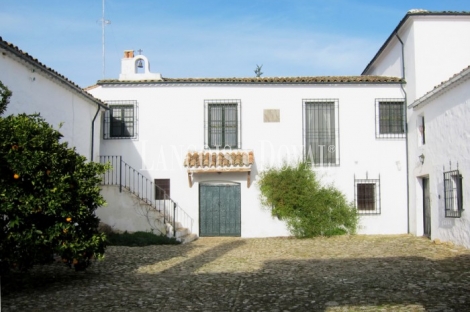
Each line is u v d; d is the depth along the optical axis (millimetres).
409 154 16797
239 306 7102
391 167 17062
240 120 17172
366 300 7234
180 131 17188
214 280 9055
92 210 8969
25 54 11016
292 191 16625
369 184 17156
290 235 16781
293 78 17656
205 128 17172
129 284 8750
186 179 17094
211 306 7125
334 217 16703
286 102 17266
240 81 17172
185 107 17250
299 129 17172
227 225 17062
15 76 10938
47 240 7875
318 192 16734
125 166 17047
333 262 10938
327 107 17344
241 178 17016
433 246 13000
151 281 9023
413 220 16406
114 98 17234
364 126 17188
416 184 16141
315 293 7797
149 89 17281
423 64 15961
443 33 15969
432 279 8570
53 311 6895
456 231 12789
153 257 12055
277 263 10953
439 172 13945
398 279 8688
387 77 17719
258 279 9086
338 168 17094
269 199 16703
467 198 12125
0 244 7531
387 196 16984
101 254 8820
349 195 17000
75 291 8172
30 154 7715
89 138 15523
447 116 13375
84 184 8547
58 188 7961
